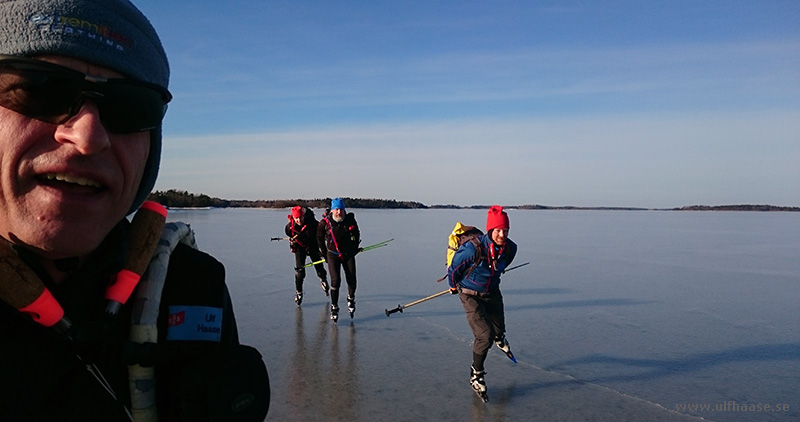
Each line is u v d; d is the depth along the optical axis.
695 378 5.18
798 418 4.24
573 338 6.60
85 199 0.76
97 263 0.81
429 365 5.57
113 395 0.82
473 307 5.04
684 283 10.72
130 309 0.87
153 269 0.87
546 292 9.72
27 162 0.73
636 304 8.61
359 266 13.54
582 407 4.48
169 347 0.83
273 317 7.72
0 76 0.72
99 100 0.76
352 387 4.90
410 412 4.35
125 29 0.83
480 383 4.66
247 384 0.84
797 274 12.02
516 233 28.78
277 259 14.34
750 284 10.58
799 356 5.84
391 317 7.77
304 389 4.84
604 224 42.41
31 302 0.72
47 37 0.74
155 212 0.92
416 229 30.03
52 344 0.76
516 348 6.19
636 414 4.32
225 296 1.07
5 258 0.72
